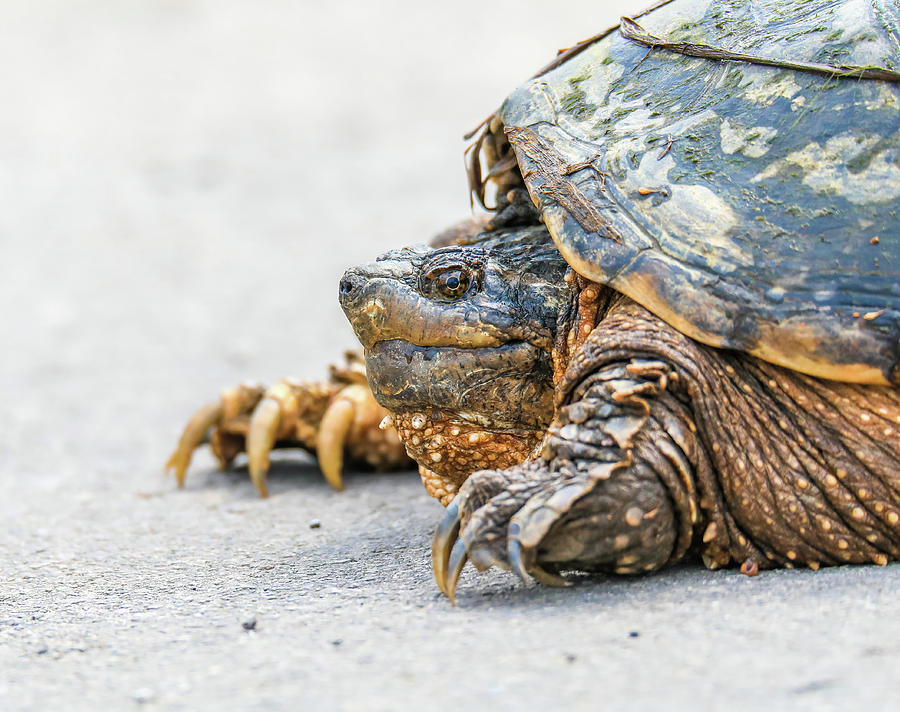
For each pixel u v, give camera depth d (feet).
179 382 56.90
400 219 90.43
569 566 21.65
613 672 17.29
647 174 24.03
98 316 72.18
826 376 21.77
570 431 21.72
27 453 45.32
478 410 25.26
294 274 79.36
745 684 16.53
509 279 25.58
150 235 92.02
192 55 157.28
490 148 29.17
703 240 22.74
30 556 29.48
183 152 117.08
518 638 19.02
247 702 17.43
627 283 22.84
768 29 25.77
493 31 161.48
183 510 34.86
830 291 21.83
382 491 35.86
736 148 23.84
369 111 129.18
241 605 23.15
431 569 24.67
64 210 99.81
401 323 25.00
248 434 37.29
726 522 22.58
